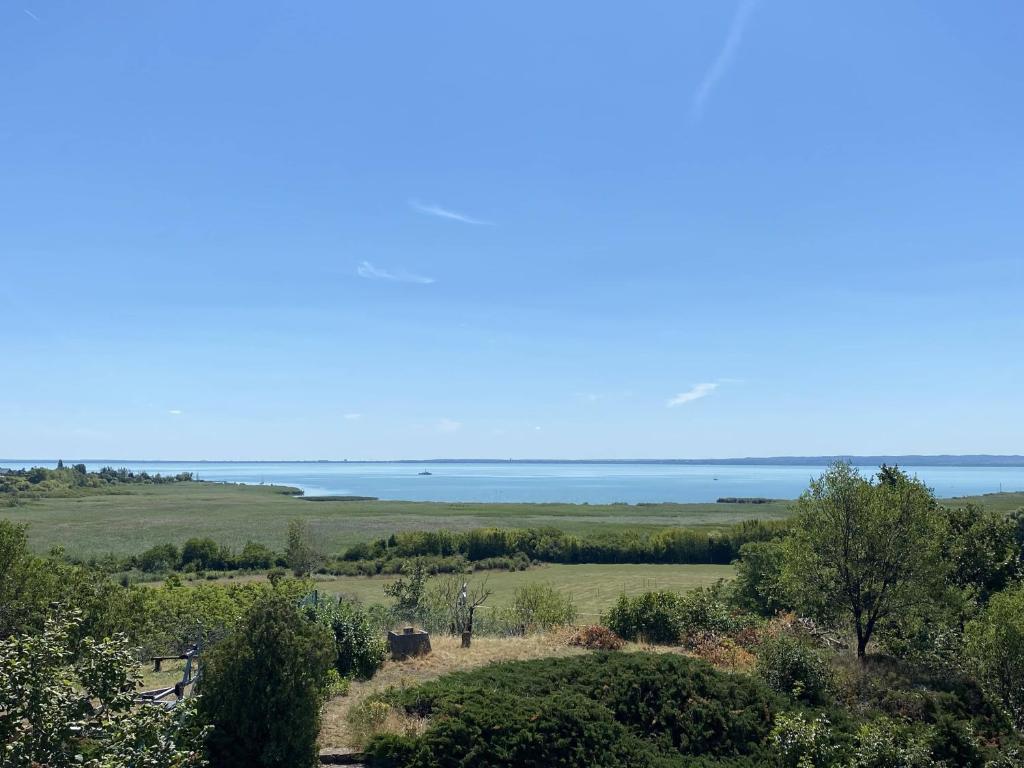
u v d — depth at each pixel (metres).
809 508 25.42
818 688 19.11
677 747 16.22
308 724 13.14
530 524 114.56
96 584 21.58
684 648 25.98
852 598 24.33
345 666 19.89
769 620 30.33
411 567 46.41
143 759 7.81
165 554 76.62
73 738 7.89
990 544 33.34
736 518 127.19
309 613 20.59
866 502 24.39
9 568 17.42
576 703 15.98
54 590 18.48
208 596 33.53
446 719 14.81
